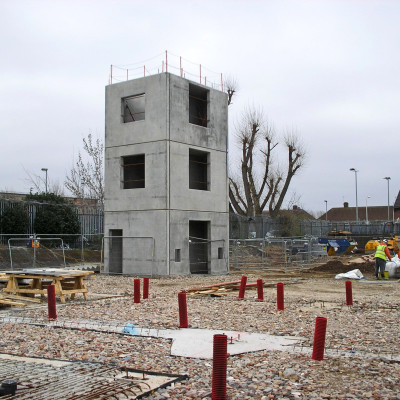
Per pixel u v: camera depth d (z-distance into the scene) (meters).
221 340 7.03
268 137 46.47
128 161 30.02
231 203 47.62
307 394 7.30
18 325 12.68
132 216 28.09
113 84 29.28
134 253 27.84
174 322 12.91
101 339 10.96
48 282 18.27
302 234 49.84
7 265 26.41
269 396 7.22
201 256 30.08
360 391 7.40
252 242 39.75
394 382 7.87
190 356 9.52
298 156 48.09
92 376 7.96
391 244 36.59
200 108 31.25
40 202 35.72
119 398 7.00
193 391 7.39
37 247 28.23
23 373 8.12
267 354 9.62
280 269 31.09
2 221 31.92
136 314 14.23
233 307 15.55
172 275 26.89
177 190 27.55
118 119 29.00
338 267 30.48
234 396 7.24
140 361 9.15
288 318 13.59
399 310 15.05
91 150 46.56
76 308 15.40
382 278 25.25
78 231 36.09
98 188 46.06
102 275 27.73
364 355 9.56
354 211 107.75
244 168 45.28
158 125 27.36
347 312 14.69
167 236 26.88
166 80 27.25
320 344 9.20
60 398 6.86
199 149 29.14
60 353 9.74
